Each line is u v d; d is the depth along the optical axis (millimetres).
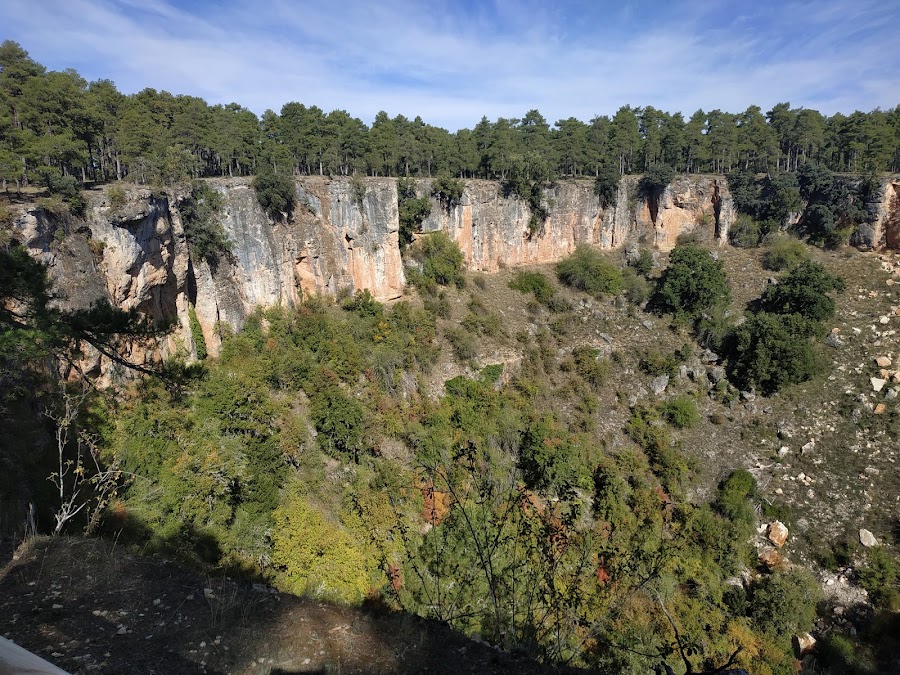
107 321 15977
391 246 49312
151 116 45719
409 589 13422
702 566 28875
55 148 28797
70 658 8250
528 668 8578
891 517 31641
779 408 39906
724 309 48469
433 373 42156
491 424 36719
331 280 47031
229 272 39844
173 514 19969
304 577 18750
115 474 19359
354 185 46938
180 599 10156
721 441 38500
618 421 40906
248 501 23328
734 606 27406
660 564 11859
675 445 38344
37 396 18438
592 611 9984
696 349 46531
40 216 24297
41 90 30734
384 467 29406
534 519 9945
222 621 9508
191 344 36938
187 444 23484
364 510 24844
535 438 33656
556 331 50375
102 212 28234
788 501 34062
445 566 10844
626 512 31562
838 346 42781
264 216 41750
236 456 24094
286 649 8859
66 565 11008
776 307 46438
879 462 34562
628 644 12547
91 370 25250
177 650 8688
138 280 30781
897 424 36188
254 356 38000
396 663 8609
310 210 45250
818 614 28250
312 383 34562
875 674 24922
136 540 17031
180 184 36031
